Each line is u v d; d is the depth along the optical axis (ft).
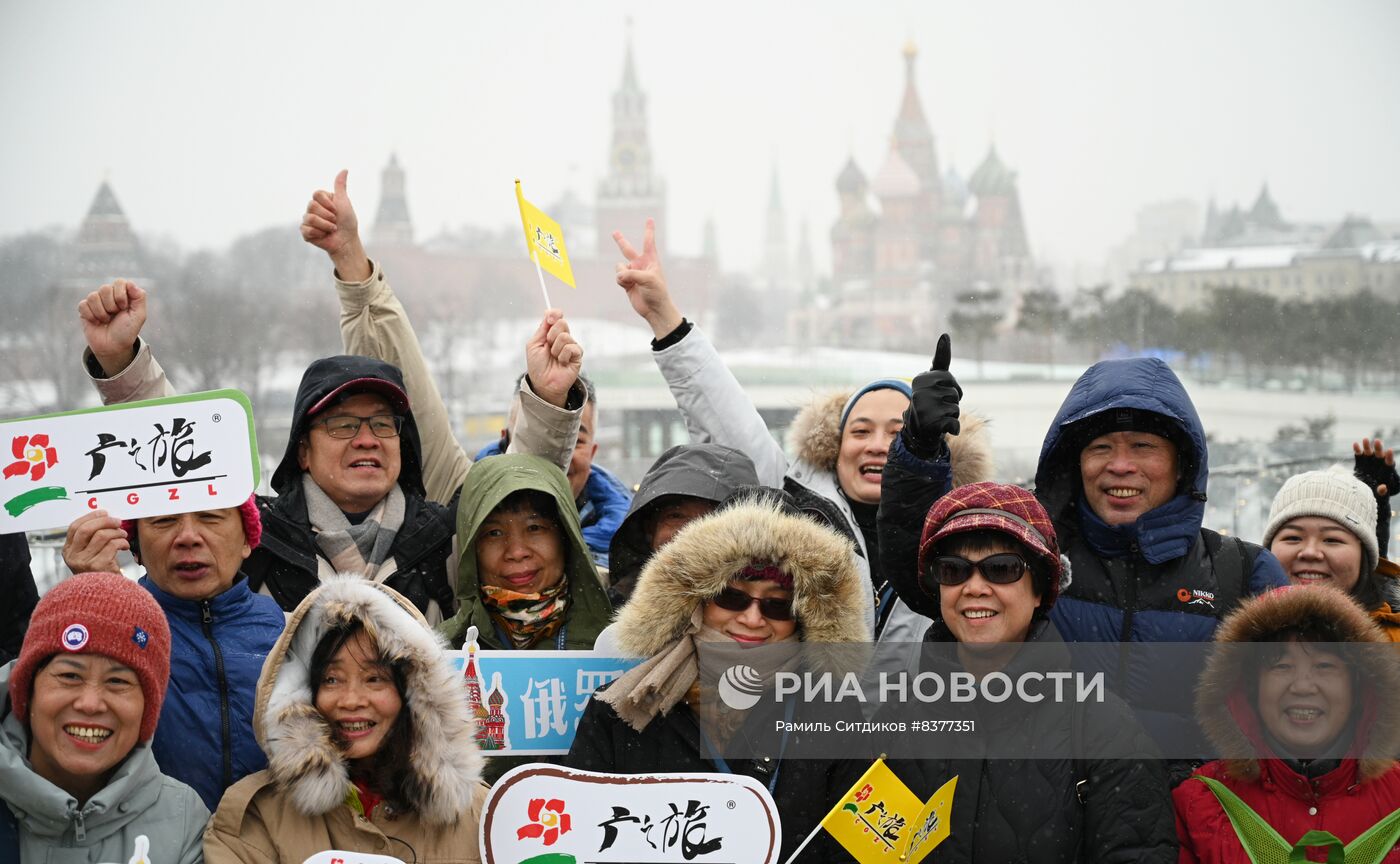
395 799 10.58
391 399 13.47
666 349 15.62
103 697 9.95
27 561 13.00
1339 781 10.75
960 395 11.52
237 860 10.23
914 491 11.66
